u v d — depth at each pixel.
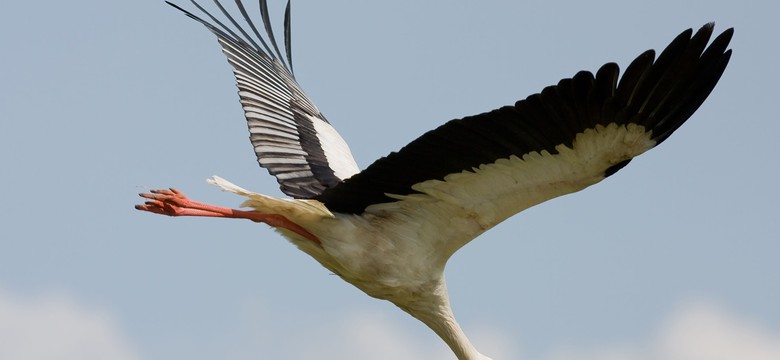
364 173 11.86
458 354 13.48
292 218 12.70
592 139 10.77
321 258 12.97
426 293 13.02
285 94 15.95
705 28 10.28
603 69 10.27
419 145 11.20
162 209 13.04
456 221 12.16
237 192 12.26
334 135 15.45
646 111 10.61
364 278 12.85
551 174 11.16
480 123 10.77
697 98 10.58
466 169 11.41
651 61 10.30
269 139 14.89
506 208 11.73
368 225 12.59
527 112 10.57
